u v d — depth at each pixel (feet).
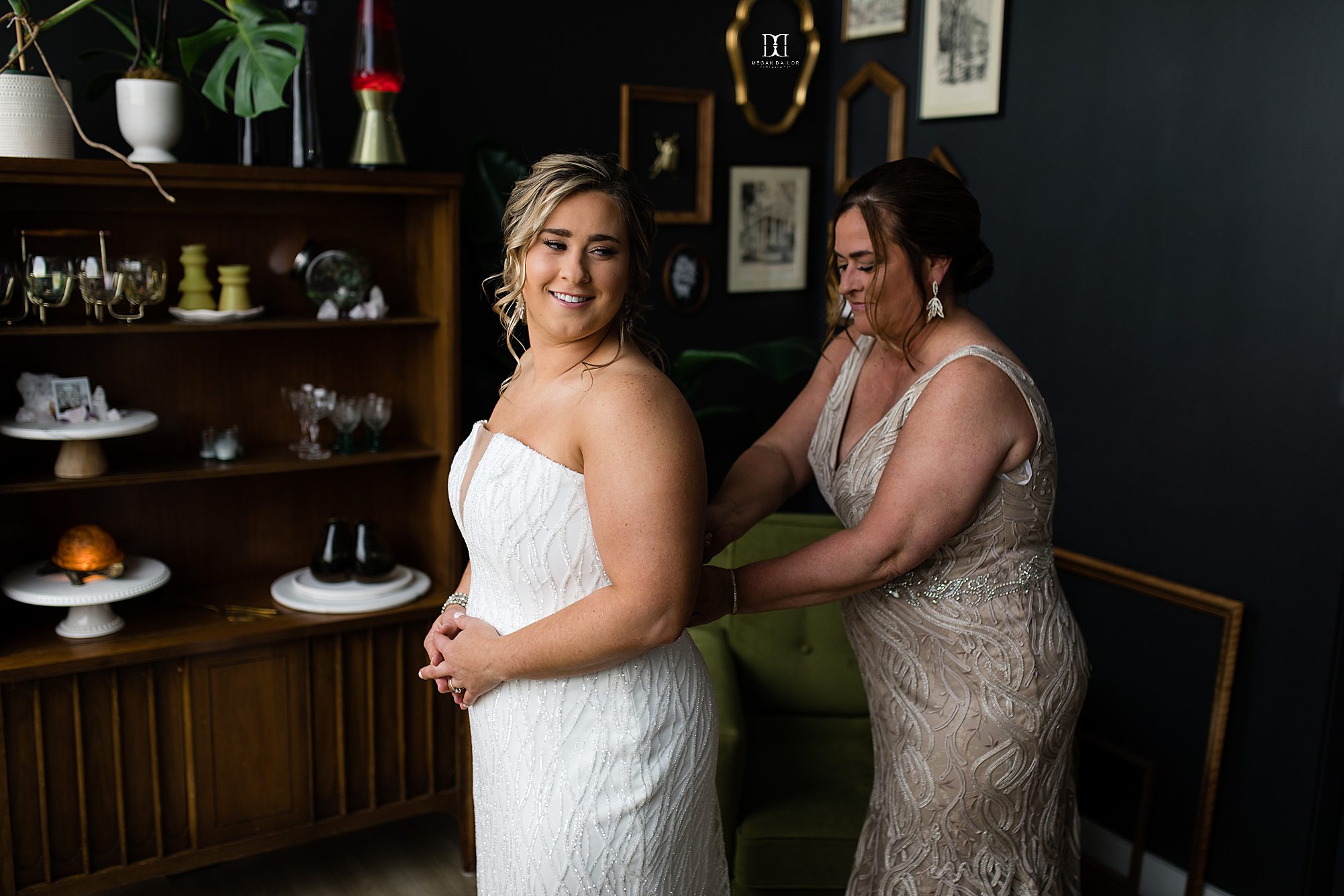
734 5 11.51
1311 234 7.99
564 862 4.98
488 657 4.98
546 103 10.57
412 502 10.18
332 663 8.93
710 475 12.37
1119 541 9.61
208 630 8.44
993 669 5.76
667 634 4.65
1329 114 7.82
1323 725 8.21
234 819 8.71
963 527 5.57
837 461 6.30
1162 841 9.46
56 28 8.40
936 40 10.85
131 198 8.43
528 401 5.03
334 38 9.36
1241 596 8.68
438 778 9.59
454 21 9.94
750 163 11.94
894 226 5.49
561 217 4.57
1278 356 8.28
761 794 8.04
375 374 9.86
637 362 4.75
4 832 7.82
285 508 9.73
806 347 10.92
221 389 9.27
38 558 8.75
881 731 6.23
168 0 8.63
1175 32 8.79
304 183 8.09
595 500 4.60
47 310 8.42
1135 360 9.33
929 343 5.80
